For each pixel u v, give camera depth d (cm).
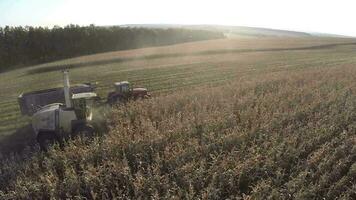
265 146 1198
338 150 1156
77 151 1274
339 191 978
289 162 1156
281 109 1631
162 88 2722
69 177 1100
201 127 1467
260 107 1689
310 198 953
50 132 1478
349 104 1650
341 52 5638
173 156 1166
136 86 2850
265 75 2848
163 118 1595
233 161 1127
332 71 2792
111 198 1030
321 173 1059
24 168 1227
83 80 3391
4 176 1212
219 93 2091
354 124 1406
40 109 1669
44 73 4509
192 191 962
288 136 1313
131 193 1045
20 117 2092
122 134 1413
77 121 1494
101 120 1653
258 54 5441
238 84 2391
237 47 6788
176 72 3600
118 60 5281
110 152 1255
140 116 1631
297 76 2606
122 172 1091
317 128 1347
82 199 1023
